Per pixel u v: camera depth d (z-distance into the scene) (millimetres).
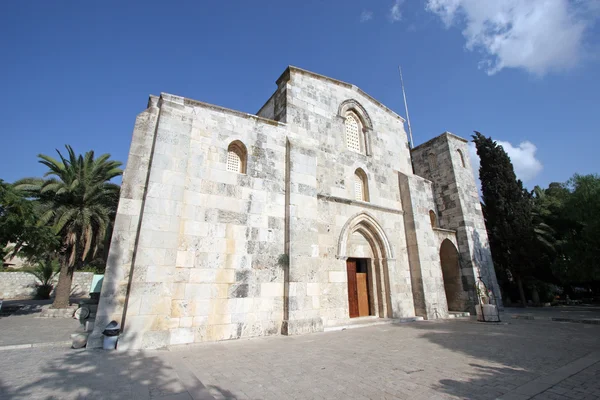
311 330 11945
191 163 11414
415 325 14070
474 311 19500
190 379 5902
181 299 10062
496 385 5711
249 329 11031
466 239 20906
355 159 17078
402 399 5062
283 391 5438
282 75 16016
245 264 11555
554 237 28906
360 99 18766
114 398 4832
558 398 5109
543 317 16359
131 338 8781
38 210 19141
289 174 13430
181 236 10555
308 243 12938
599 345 9320
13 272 32625
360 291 16078
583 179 21578
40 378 5848
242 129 13062
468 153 24484
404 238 17875
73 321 16406
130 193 10148
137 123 10930
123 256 9586
